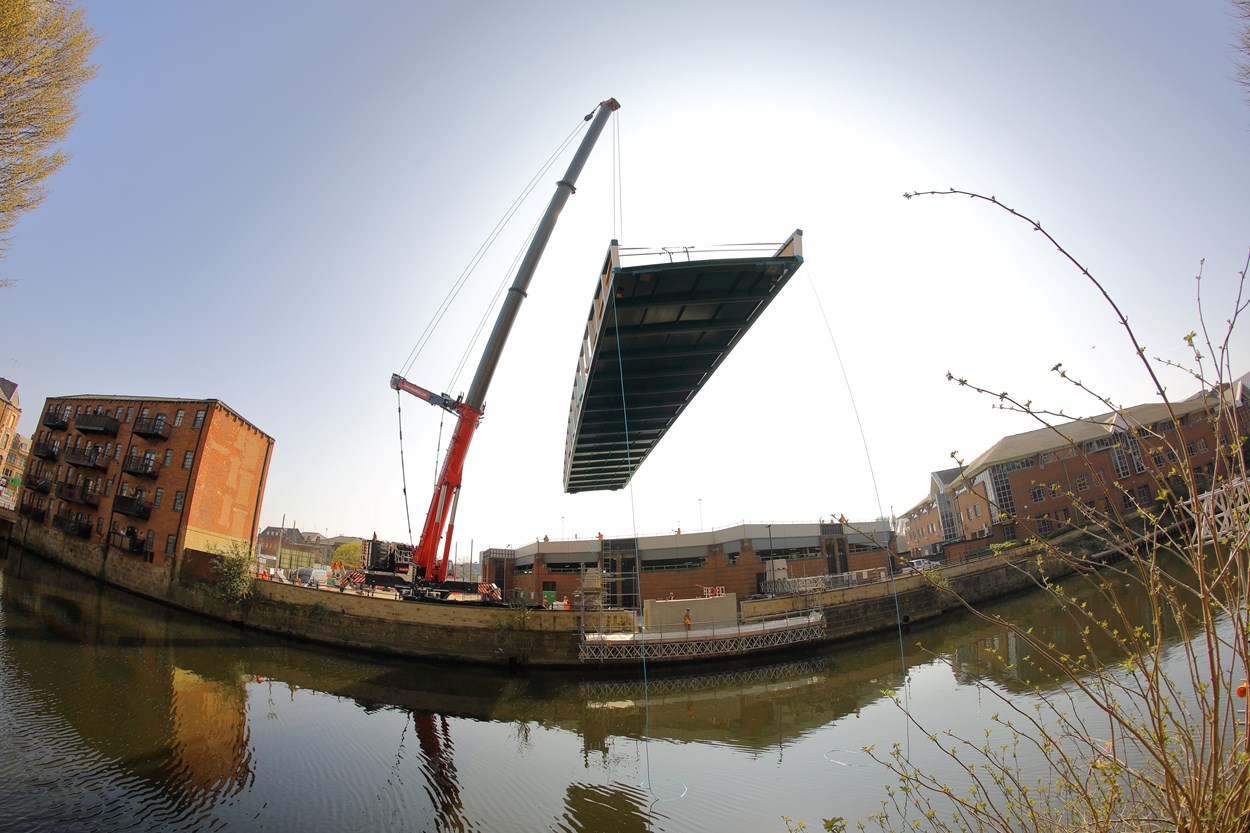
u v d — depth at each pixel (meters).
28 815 12.06
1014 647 26.70
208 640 31.86
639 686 27.77
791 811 11.92
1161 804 3.90
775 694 25.03
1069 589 41.31
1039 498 52.25
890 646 33.84
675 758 16.62
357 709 22.17
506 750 17.64
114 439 47.25
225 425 45.94
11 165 11.95
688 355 26.84
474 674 30.06
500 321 32.81
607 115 36.03
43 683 20.98
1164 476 3.62
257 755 16.22
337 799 13.61
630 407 33.38
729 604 35.31
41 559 47.09
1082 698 15.33
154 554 41.19
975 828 8.34
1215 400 3.45
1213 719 3.40
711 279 21.80
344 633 33.06
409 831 12.14
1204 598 3.37
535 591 55.16
